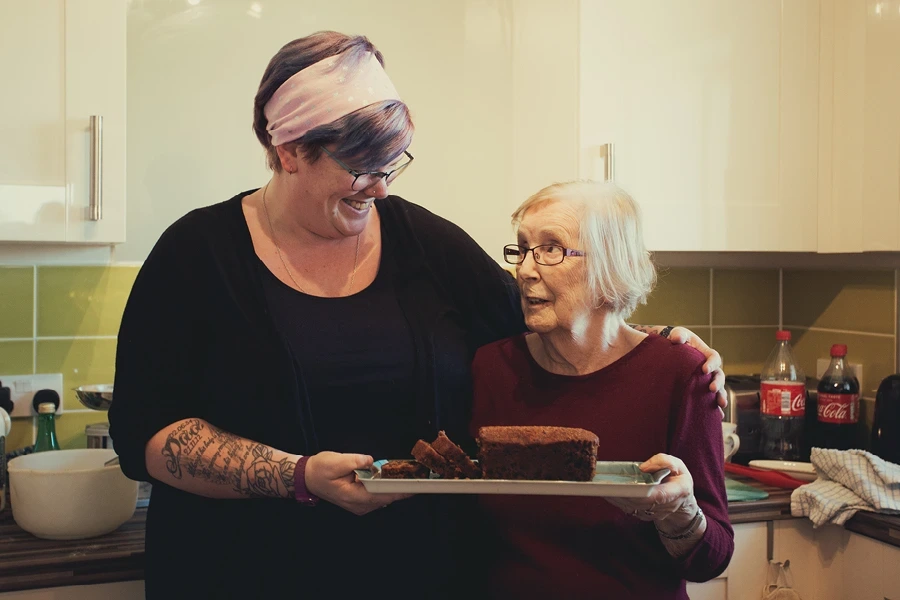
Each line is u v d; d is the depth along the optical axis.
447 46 2.08
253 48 1.94
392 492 1.00
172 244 1.21
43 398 1.85
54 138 1.59
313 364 1.19
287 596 1.19
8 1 1.56
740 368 2.42
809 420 2.20
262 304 1.19
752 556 1.77
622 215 1.18
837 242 2.00
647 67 1.89
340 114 1.09
